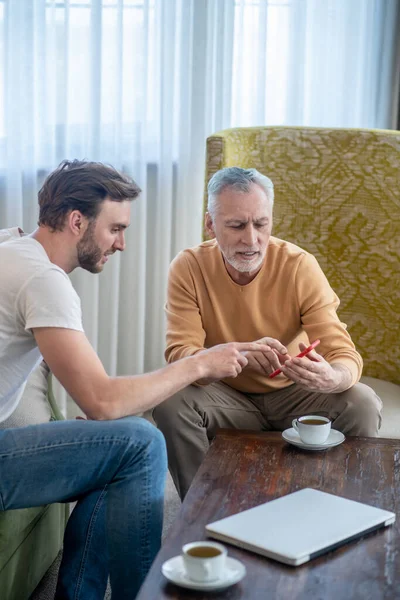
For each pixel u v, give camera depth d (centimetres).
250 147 274
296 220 273
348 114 352
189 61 341
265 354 205
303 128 274
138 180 343
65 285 172
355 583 131
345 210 269
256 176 220
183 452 222
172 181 354
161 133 343
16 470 171
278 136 273
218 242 223
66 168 183
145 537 175
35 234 183
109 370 352
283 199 273
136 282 351
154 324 362
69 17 325
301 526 147
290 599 127
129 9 331
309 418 197
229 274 231
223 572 131
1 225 333
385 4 344
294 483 171
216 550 132
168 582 132
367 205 267
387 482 173
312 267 231
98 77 329
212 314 234
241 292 230
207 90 346
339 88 351
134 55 335
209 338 238
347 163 268
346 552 141
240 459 184
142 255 349
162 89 340
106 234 182
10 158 323
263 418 237
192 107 346
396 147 263
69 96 332
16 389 181
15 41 317
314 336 229
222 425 229
